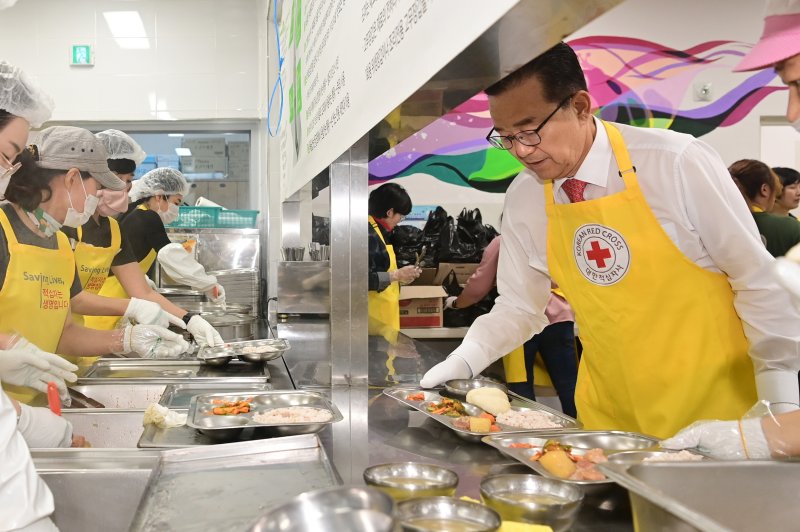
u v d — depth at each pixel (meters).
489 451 1.28
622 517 0.92
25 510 0.83
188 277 3.77
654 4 4.61
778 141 4.75
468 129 4.83
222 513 0.96
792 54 0.86
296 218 4.18
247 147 5.23
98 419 1.64
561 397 3.38
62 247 2.09
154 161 5.15
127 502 1.19
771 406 1.29
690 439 1.09
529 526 0.79
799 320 1.37
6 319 1.88
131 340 2.34
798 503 0.77
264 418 1.41
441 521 0.76
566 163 1.42
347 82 1.40
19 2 4.84
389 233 4.26
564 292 1.72
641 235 1.50
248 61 5.06
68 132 2.03
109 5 4.93
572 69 1.31
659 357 1.54
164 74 5.00
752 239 1.40
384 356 2.47
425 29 0.86
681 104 4.66
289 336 3.14
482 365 1.88
